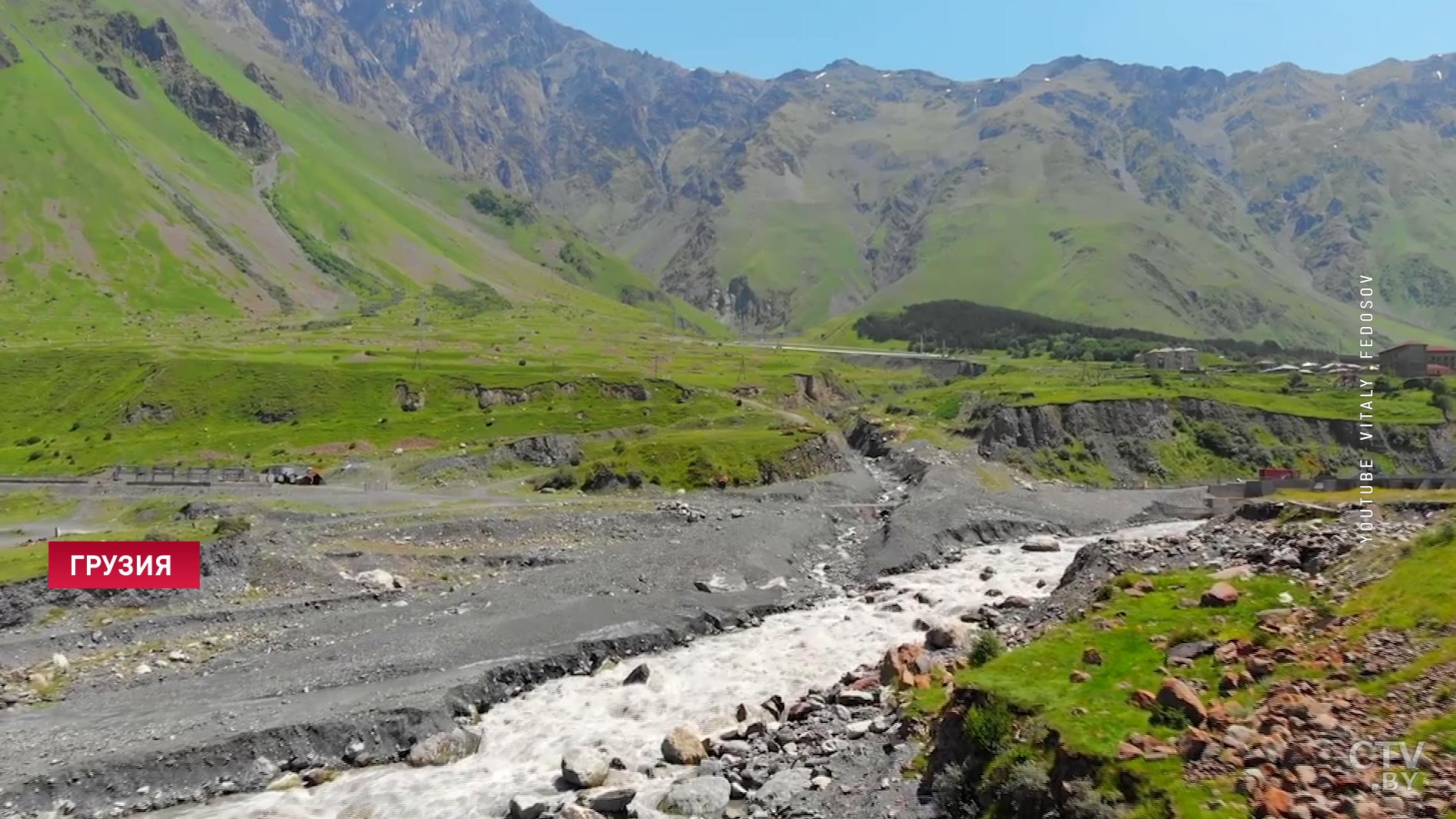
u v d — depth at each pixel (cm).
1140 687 2738
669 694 4069
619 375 16750
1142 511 9131
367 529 7006
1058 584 5453
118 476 10862
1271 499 8106
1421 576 3044
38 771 3331
